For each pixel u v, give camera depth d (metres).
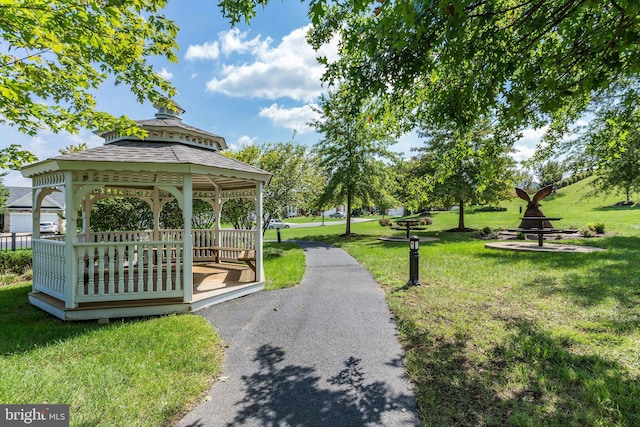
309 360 3.29
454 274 6.93
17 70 3.80
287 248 13.47
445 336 3.72
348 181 17.08
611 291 5.13
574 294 5.09
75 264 4.84
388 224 25.16
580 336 3.53
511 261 8.21
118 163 4.78
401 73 2.87
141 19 4.32
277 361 3.29
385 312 4.72
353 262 9.54
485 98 2.99
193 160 5.20
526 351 3.26
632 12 2.01
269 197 13.12
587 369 2.88
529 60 3.11
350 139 16.86
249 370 3.11
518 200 38.66
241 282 6.47
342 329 4.11
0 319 4.82
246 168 6.32
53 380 2.85
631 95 4.07
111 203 10.83
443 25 2.48
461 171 17.61
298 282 6.92
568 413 2.29
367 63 2.95
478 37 2.74
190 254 5.24
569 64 2.97
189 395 2.67
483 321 4.12
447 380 2.80
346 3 3.65
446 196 18.38
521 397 2.51
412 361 3.17
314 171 16.36
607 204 30.00
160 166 4.96
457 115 3.37
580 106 4.69
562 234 14.24
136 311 4.95
